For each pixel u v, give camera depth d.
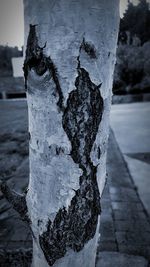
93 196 0.42
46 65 0.36
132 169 1.71
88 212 0.42
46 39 0.35
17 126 3.16
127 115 3.49
